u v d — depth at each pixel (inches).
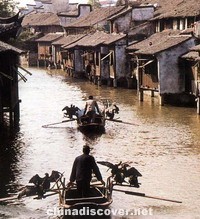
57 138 1159.6
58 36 3553.2
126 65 2176.4
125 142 1114.1
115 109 1315.2
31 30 4023.1
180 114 1485.0
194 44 1615.4
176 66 1626.5
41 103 1764.3
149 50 1674.5
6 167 900.0
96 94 2006.6
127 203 707.4
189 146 1064.2
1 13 2632.9
